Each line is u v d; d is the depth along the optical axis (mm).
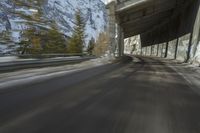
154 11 52656
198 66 30453
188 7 43438
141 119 6914
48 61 28125
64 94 10359
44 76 17109
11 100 9016
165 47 69250
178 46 52000
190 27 40781
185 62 40156
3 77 15992
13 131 5668
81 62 36688
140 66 29078
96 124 6320
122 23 56031
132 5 44062
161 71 22922
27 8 66000
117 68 25312
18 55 27344
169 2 47281
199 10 35156
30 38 65312
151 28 88312
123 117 7047
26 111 7492
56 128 5930
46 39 70188
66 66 27484
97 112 7520
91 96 10055
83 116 7031
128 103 8930
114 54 51656
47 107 8031
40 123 6305
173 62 40125
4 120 6543
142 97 10188
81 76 17469
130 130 5934
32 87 12148
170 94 11125
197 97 10594
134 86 13148
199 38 34000
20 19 66312
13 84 13031
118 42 54250
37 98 9438
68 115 7109
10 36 66625
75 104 8547
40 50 66875
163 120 6891
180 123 6652
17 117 6832
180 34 50344
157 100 9680
